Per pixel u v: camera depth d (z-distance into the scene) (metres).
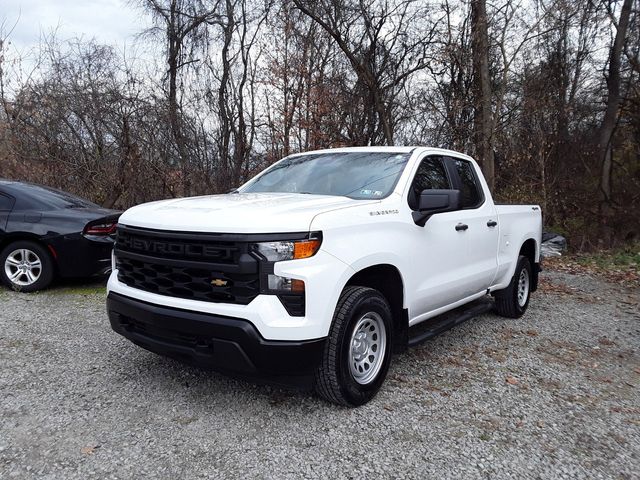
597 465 2.89
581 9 14.51
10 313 5.40
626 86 16.19
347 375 3.31
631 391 4.01
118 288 3.54
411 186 4.11
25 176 11.61
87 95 11.70
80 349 4.39
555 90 15.38
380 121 15.29
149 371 3.95
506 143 15.29
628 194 16.59
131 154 11.62
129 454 2.80
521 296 6.22
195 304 3.09
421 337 4.10
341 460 2.83
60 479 2.56
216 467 2.71
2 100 11.70
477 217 4.91
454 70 14.64
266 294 2.98
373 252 3.44
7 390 3.54
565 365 4.54
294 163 5.00
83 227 6.34
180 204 3.67
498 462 2.88
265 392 3.64
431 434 3.16
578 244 15.03
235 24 17.03
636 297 7.83
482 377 4.15
